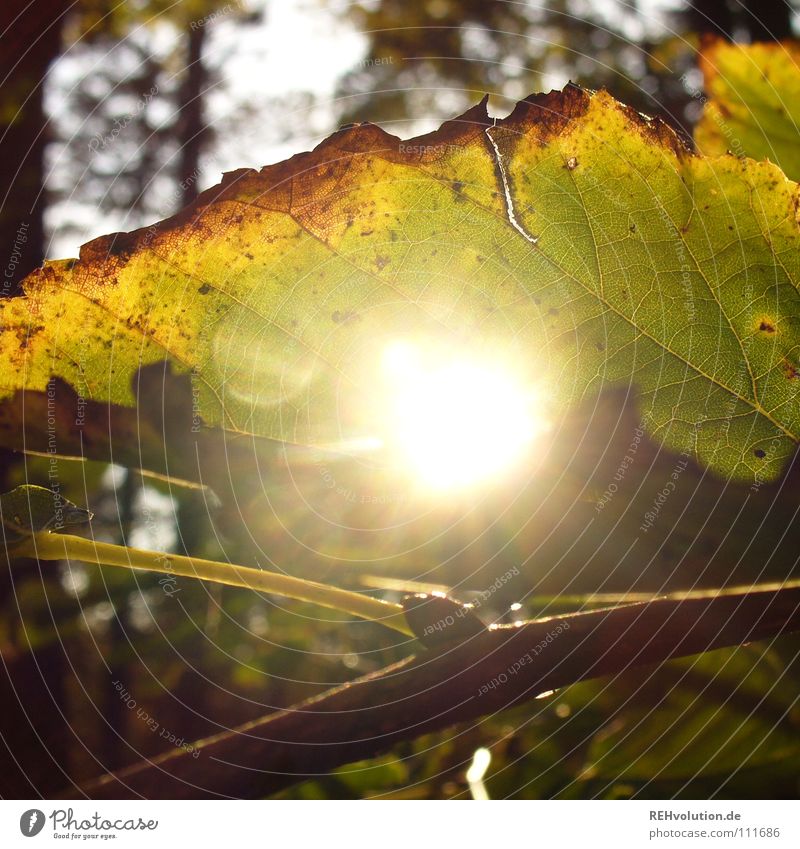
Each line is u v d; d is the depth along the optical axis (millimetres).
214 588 341
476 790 215
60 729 273
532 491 157
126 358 158
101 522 260
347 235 162
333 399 160
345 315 161
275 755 136
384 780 234
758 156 199
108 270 159
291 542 160
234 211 161
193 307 160
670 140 162
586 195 161
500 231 161
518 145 162
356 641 371
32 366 157
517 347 159
